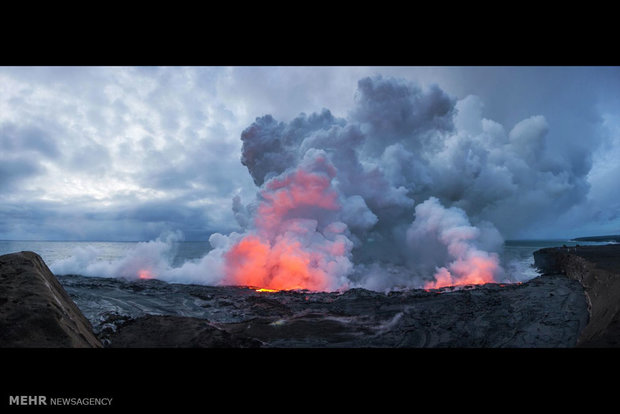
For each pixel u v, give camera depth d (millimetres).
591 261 12102
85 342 4445
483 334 8031
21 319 4102
